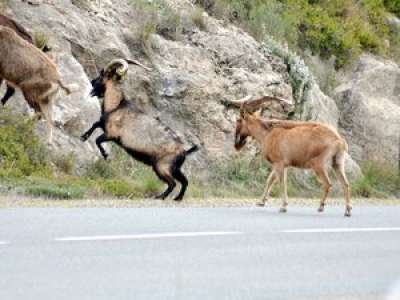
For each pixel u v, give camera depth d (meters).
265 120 39.50
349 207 37.19
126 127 41.31
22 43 42.47
